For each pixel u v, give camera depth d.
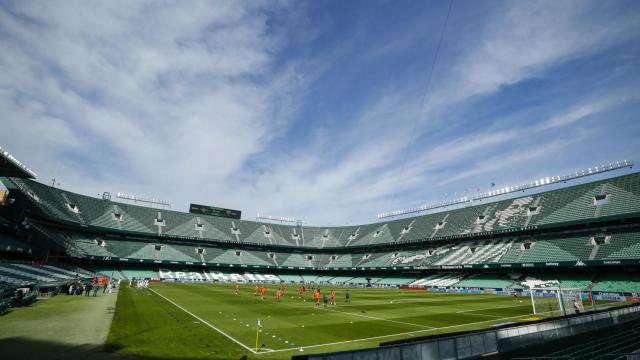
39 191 64.31
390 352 11.30
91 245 70.31
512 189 80.00
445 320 27.98
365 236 100.69
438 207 96.44
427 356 12.20
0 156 25.97
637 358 14.07
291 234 107.06
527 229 65.69
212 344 17.39
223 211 104.94
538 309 35.56
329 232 110.38
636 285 49.00
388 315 30.80
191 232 89.25
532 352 15.25
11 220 52.59
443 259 75.38
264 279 88.38
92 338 16.86
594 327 19.61
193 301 37.19
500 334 14.78
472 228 76.25
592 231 59.00
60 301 30.36
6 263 43.75
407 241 86.88
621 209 55.38
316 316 29.22
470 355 13.47
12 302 25.16
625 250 51.19
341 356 10.25
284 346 17.86
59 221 63.25
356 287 80.06
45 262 54.97
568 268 59.78
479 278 68.00
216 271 85.56
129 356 14.23
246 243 94.69
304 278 95.19
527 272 64.00
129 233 78.06
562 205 65.38
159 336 18.36
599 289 51.16
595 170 68.44
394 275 85.12
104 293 40.72
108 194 87.12
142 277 72.69
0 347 14.43
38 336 16.64
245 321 25.19
